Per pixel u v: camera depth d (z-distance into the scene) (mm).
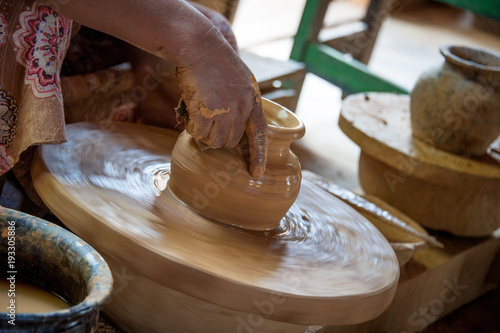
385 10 5000
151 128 1922
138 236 1249
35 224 1059
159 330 1373
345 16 7801
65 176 1413
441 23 9742
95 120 1988
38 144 1476
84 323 875
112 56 2088
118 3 1211
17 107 1353
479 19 10328
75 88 1855
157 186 1545
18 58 1312
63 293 1047
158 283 1229
